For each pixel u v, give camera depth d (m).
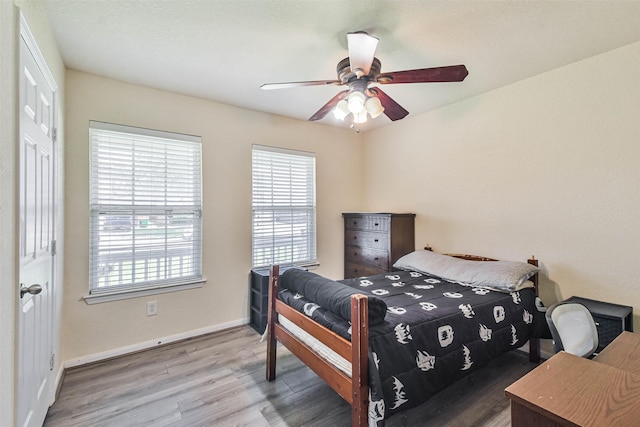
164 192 2.75
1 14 1.03
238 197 3.15
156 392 1.99
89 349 2.38
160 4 1.60
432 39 1.94
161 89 2.70
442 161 3.20
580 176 2.24
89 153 2.38
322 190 3.84
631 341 1.25
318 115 2.33
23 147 1.26
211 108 2.98
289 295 2.09
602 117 2.13
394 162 3.75
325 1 1.58
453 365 1.64
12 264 1.14
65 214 2.26
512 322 2.04
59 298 2.05
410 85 2.65
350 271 3.88
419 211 3.45
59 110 2.01
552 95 2.38
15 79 1.17
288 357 2.47
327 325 1.61
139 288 2.58
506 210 2.68
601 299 2.15
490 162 2.79
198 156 2.93
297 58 2.18
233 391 2.01
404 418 1.75
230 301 3.09
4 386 1.07
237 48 2.04
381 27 1.80
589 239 2.20
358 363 1.33
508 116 2.65
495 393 2.00
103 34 1.87
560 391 0.82
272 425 1.69
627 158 2.03
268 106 3.15
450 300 2.00
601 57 2.13
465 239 3.00
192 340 2.79
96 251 2.44
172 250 2.79
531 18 1.73
